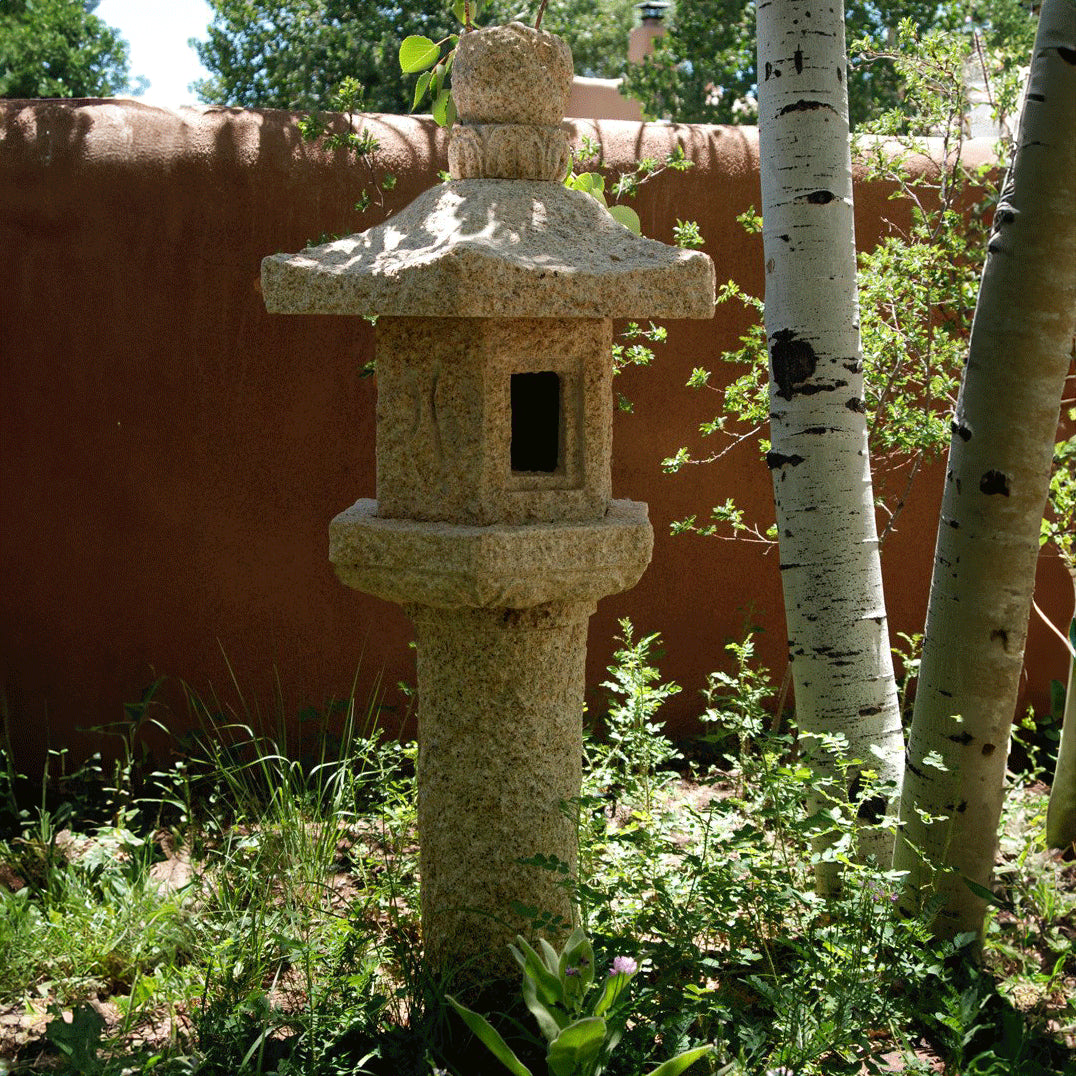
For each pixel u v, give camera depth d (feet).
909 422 14.49
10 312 15.16
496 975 10.29
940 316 15.88
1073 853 13.98
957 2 26.11
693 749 16.63
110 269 15.12
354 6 28.43
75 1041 9.26
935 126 15.85
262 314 15.38
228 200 15.19
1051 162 9.78
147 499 15.49
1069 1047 10.39
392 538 9.43
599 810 12.78
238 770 14.55
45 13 36.63
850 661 11.69
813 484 11.59
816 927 11.16
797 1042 9.30
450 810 10.27
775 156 11.49
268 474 15.64
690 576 16.66
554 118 9.92
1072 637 13.57
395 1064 9.62
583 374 9.69
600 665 16.57
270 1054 9.77
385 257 9.17
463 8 12.79
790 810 10.66
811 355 11.48
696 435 16.40
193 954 11.34
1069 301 10.03
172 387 15.37
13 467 15.40
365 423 15.71
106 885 12.55
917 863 11.11
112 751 15.76
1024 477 10.30
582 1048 8.34
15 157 14.98
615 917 11.15
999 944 11.60
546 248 9.12
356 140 15.25
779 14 11.34
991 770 10.87
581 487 9.82
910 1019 10.31
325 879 12.69
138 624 15.69
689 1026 9.60
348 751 15.20
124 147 15.08
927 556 17.08
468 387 9.32
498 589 9.23
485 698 10.01
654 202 15.92
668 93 28.09
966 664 10.66
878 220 16.31
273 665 15.92
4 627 15.62
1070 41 9.67
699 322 16.20
